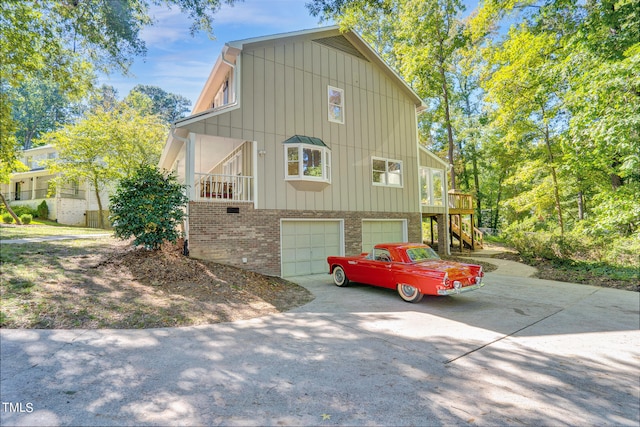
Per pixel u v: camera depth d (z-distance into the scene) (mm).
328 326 5828
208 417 2906
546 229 24172
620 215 11711
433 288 7109
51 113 39312
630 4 10375
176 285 7672
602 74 9734
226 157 15117
